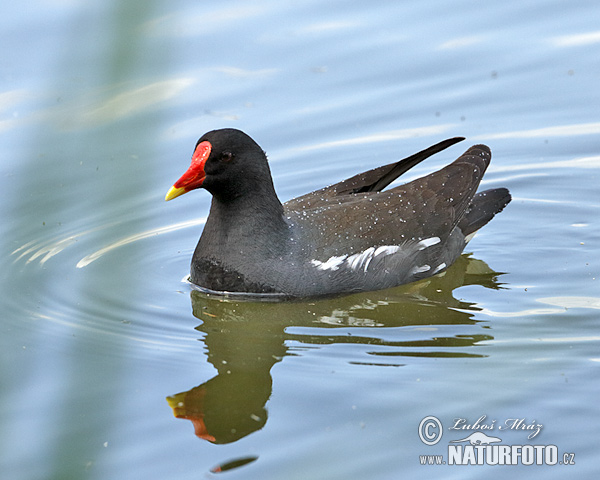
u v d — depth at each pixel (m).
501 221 15.27
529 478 8.45
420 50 19.64
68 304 12.76
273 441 9.18
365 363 10.88
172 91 18.31
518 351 10.96
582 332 11.45
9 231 14.93
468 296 12.87
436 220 13.48
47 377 10.66
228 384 10.50
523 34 20.11
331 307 12.65
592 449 8.85
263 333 11.92
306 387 10.29
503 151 17.22
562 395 9.80
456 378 10.34
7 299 12.84
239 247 12.77
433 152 14.27
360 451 8.93
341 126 17.92
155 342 11.66
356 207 13.23
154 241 14.92
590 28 20.17
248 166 12.60
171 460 8.90
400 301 12.77
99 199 15.68
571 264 13.70
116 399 10.09
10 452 9.04
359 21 20.48
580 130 17.59
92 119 16.92
